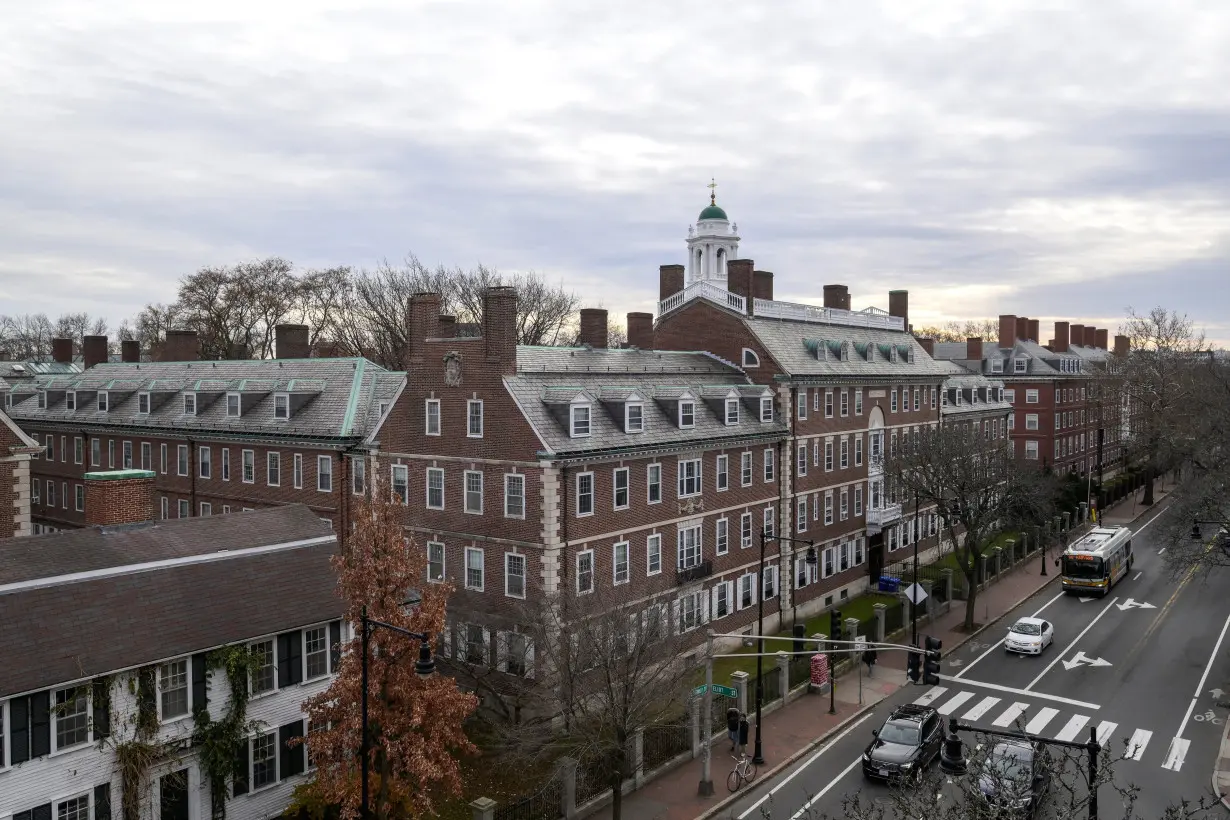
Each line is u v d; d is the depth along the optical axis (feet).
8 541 91.86
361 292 305.32
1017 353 351.25
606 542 138.31
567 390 136.15
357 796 82.53
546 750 105.60
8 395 258.16
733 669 152.15
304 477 174.91
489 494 137.69
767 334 187.21
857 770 116.37
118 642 87.04
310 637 103.65
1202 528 193.26
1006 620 186.91
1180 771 113.09
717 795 109.40
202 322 321.11
